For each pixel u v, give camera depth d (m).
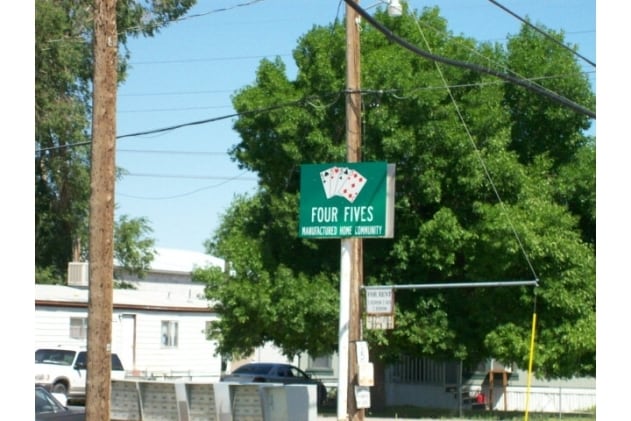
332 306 28.47
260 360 50.66
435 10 30.42
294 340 30.14
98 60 15.18
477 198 28.91
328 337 28.98
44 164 45.38
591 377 35.06
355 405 19.59
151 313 42.38
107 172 15.05
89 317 14.84
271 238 30.44
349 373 19.83
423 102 27.86
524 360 28.25
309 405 21.09
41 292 38.09
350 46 20.91
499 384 37.44
